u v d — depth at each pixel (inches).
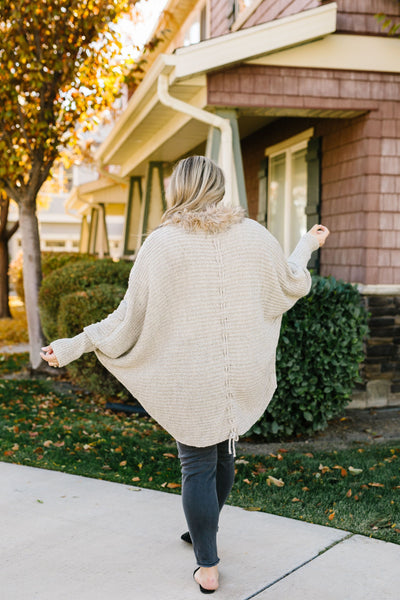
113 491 137.1
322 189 265.0
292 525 116.2
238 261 87.9
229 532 112.9
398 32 228.1
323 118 259.8
